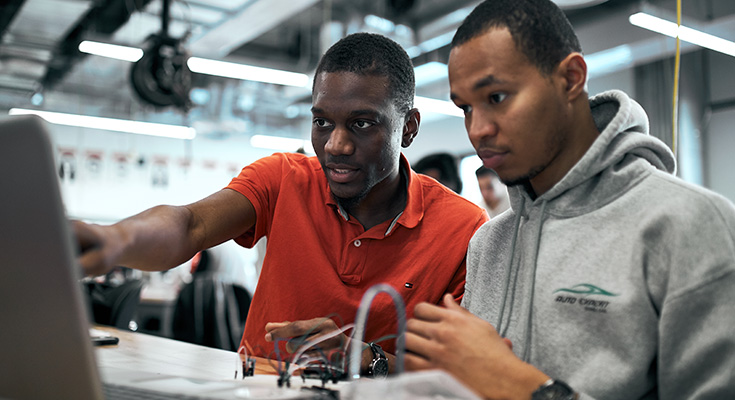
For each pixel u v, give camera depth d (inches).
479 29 30.0
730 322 25.5
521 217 35.9
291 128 305.7
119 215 296.7
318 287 46.1
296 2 174.7
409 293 45.5
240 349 42.8
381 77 42.0
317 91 42.8
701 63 177.3
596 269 30.2
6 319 22.3
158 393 25.4
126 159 299.6
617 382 27.9
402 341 25.7
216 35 203.8
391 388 21.7
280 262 47.4
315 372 33.2
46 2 189.6
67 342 21.6
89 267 26.6
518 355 32.6
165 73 175.3
